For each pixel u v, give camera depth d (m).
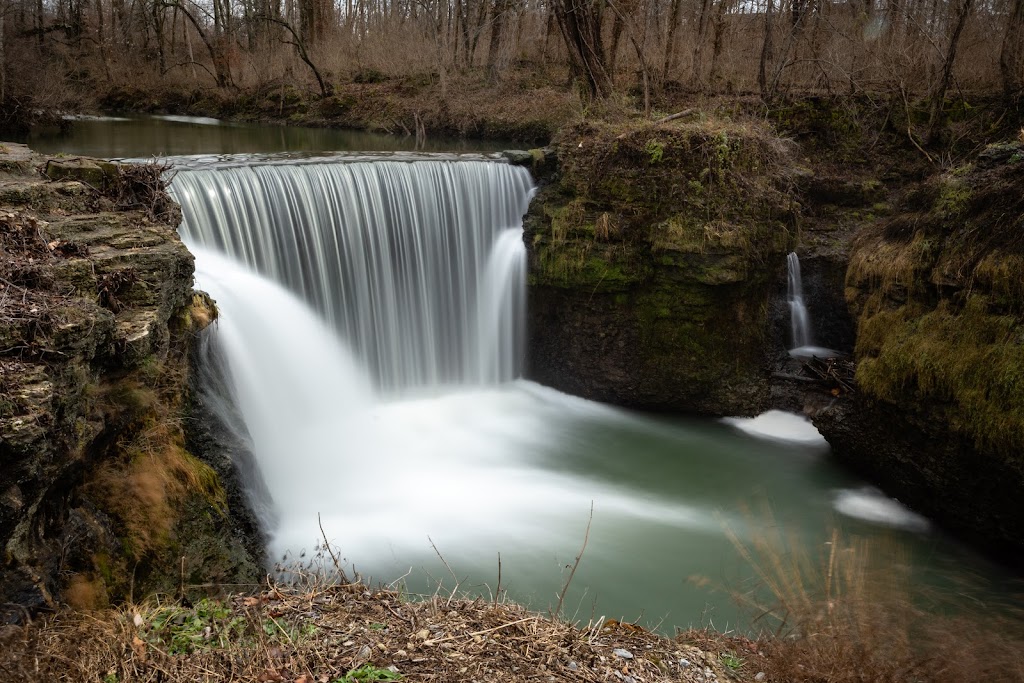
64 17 33.47
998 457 8.24
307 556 7.73
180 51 37.41
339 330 12.04
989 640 4.91
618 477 10.79
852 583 5.46
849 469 11.05
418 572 7.89
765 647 5.01
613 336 12.82
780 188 12.97
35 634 3.85
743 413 12.59
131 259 6.36
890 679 4.40
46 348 4.33
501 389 13.69
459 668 4.17
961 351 8.76
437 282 13.27
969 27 15.46
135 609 4.42
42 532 4.37
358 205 12.05
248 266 10.80
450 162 13.15
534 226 13.22
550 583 8.01
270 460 9.19
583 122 14.05
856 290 11.70
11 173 7.83
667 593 7.95
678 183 12.34
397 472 10.29
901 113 15.02
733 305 12.29
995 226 8.80
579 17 17.52
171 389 6.43
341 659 4.14
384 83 27.66
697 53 19.86
